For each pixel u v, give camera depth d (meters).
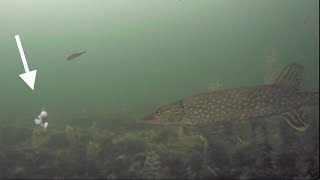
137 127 2.16
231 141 1.53
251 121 1.65
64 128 2.21
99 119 2.58
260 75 5.34
